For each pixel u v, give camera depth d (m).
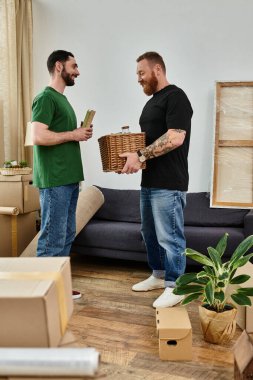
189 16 3.57
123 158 2.22
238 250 1.82
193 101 3.62
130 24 3.73
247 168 3.40
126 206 3.52
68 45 3.94
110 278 2.93
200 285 1.87
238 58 3.48
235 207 3.35
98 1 3.80
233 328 1.82
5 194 3.14
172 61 3.65
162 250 2.59
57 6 3.94
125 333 1.96
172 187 2.29
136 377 1.54
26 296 0.88
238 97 3.41
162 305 2.26
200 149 3.63
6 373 0.82
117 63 3.79
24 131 3.96
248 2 3.42
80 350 0.83
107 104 3.86
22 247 3.22
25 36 3.92
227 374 1.57
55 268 1.04
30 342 0.91
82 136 2.37
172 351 1.68
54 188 2.32
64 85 2.47
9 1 3.74
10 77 3.83
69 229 2.58
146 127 2.41
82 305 2.35
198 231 2.97
